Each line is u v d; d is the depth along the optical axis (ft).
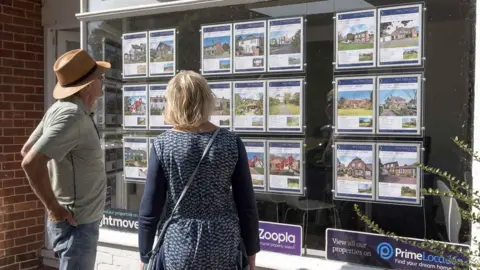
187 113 7.78
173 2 11.84
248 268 8.05
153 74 12.36
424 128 9.36
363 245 10.01
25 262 17.37
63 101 9.70
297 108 10.58
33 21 17.43
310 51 10.41
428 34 9.27
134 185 12.71
